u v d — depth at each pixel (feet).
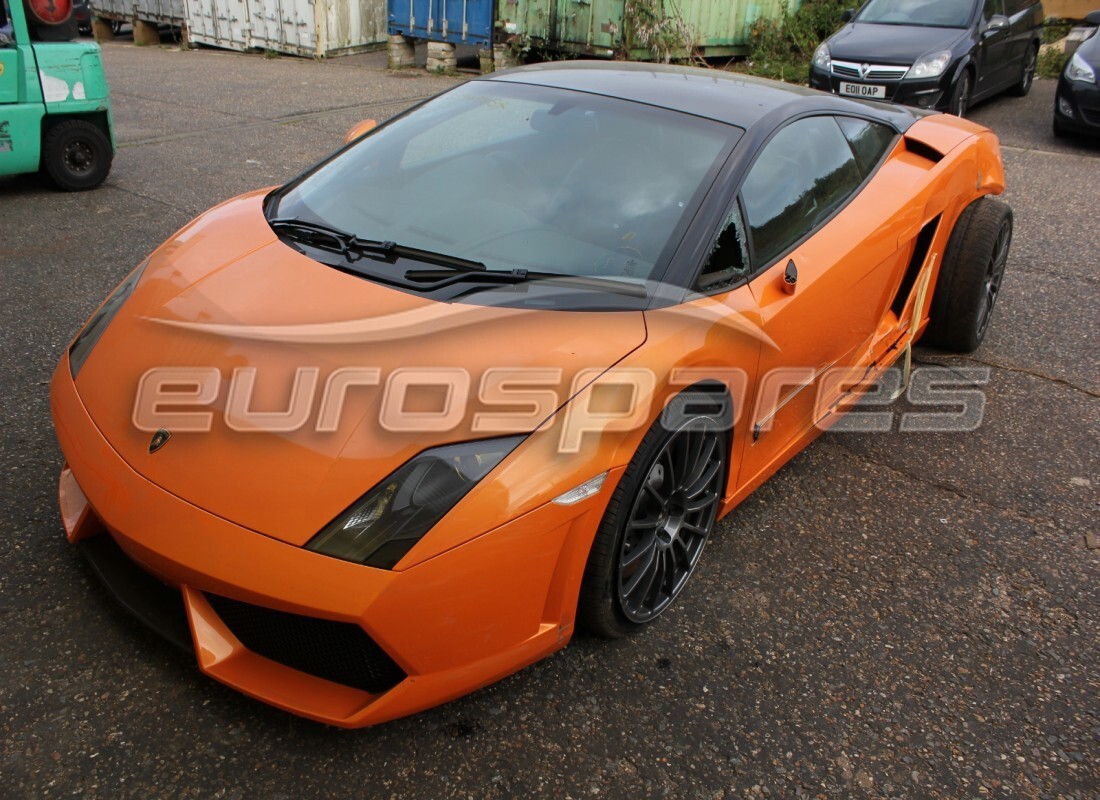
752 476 9.12
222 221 8.95
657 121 9.12
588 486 6.48
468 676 6.44
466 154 9.11
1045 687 7.77
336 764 6.43
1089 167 25.44
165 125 26.32
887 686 7.65
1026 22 33.55
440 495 5.99
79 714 6.60
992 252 13.20
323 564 5.79
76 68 18.54
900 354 12.13
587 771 6.57
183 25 49.32
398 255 7.86
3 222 17.26
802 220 9.37
